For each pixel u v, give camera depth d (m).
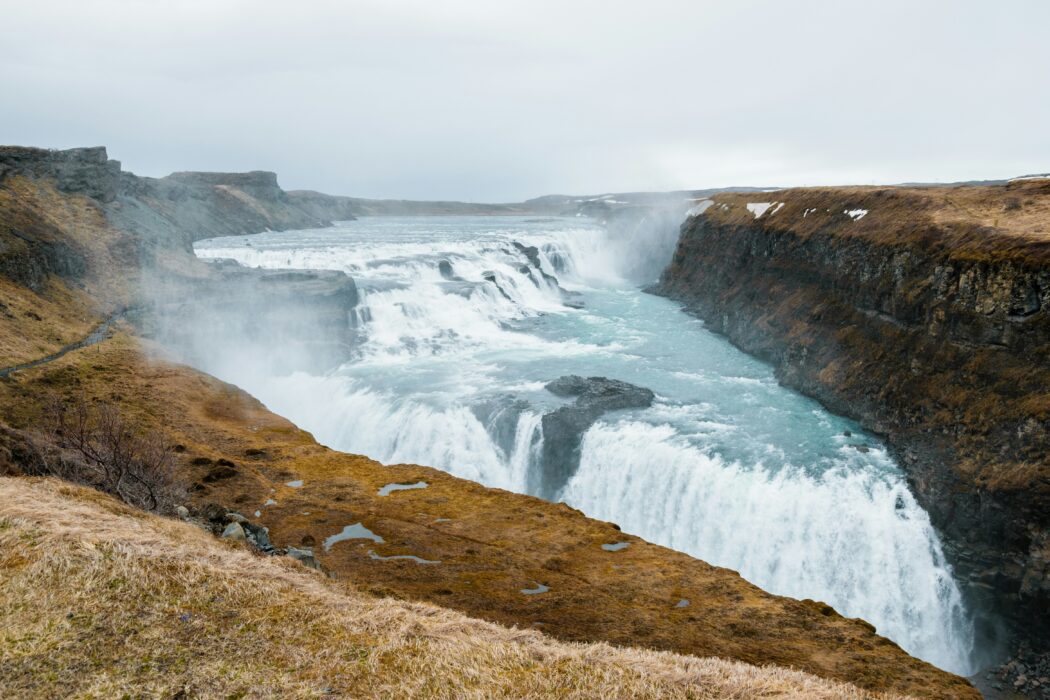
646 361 91.81
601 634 30.36
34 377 62.19
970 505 50.03
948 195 79.69
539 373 85.69
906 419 62.00
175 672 15.12
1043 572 43.94
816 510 54.50
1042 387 51.47
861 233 83.25
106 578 17.67
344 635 17.19
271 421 65.19
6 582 17.17
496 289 121.81
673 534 59.88
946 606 49.53
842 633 31.73
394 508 46.41
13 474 30.55
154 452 40.72
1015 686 42.38
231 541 26.42
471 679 15.96
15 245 87.56
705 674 17.08
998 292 57.91
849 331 77.62
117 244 107.81
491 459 69.06
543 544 41.59
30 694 14.06
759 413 71.44
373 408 76.25
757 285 104.06
